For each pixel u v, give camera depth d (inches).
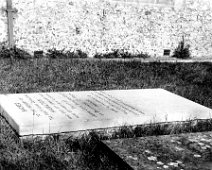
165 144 120.2
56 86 215.6
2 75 228.4
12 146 119.8
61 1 380.2
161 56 452.1
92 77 245.8
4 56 342.0
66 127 133.3
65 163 110.7
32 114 142.2
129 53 422.0
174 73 289.1
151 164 103.8
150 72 279.7
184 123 157.3
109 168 106.2
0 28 359.6
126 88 223.3
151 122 149.7
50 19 378.6
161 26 444.1
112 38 417.1
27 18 367.2
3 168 103.7
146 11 429.7
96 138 131.1
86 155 117.8
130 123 146.0
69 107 156.0
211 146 120.0
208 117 162.9
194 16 462.3
